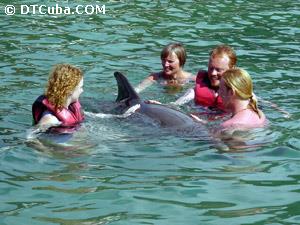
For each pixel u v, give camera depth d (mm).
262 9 20484
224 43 16781
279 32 17906
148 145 10047
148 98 12961
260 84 13469
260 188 8664
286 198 8383
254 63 15008
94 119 10984
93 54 15516
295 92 12961
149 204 8188
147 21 18641
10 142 10031
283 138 10312
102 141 10141
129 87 11695
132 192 8508
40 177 8906
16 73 13828
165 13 19578
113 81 13680
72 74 10602
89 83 13484
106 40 16703
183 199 8336
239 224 7711
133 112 11219
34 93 12578
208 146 10008
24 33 16984
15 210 7980
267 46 16516
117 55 15555
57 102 10484
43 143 9969
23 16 18656
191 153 9773
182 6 20547
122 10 19766
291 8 20719
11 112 11469
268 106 11852
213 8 20422
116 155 9680
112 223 7691
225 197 8414
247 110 10797
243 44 16656
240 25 18547
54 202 8203
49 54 15320
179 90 13469
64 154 9664
